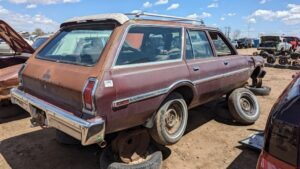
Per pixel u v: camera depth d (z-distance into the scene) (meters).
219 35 4.64
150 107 3.00
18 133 4.45
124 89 2.70
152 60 3.17
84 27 3.35
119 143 3.11
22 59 6.15
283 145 1.74
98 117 2.52
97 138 2.51
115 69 2.68
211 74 4.04
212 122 4.97
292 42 25.91
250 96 4.93
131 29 3.00
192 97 3.77
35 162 3.51
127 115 2.77
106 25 3.09
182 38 3.69
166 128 3.32
